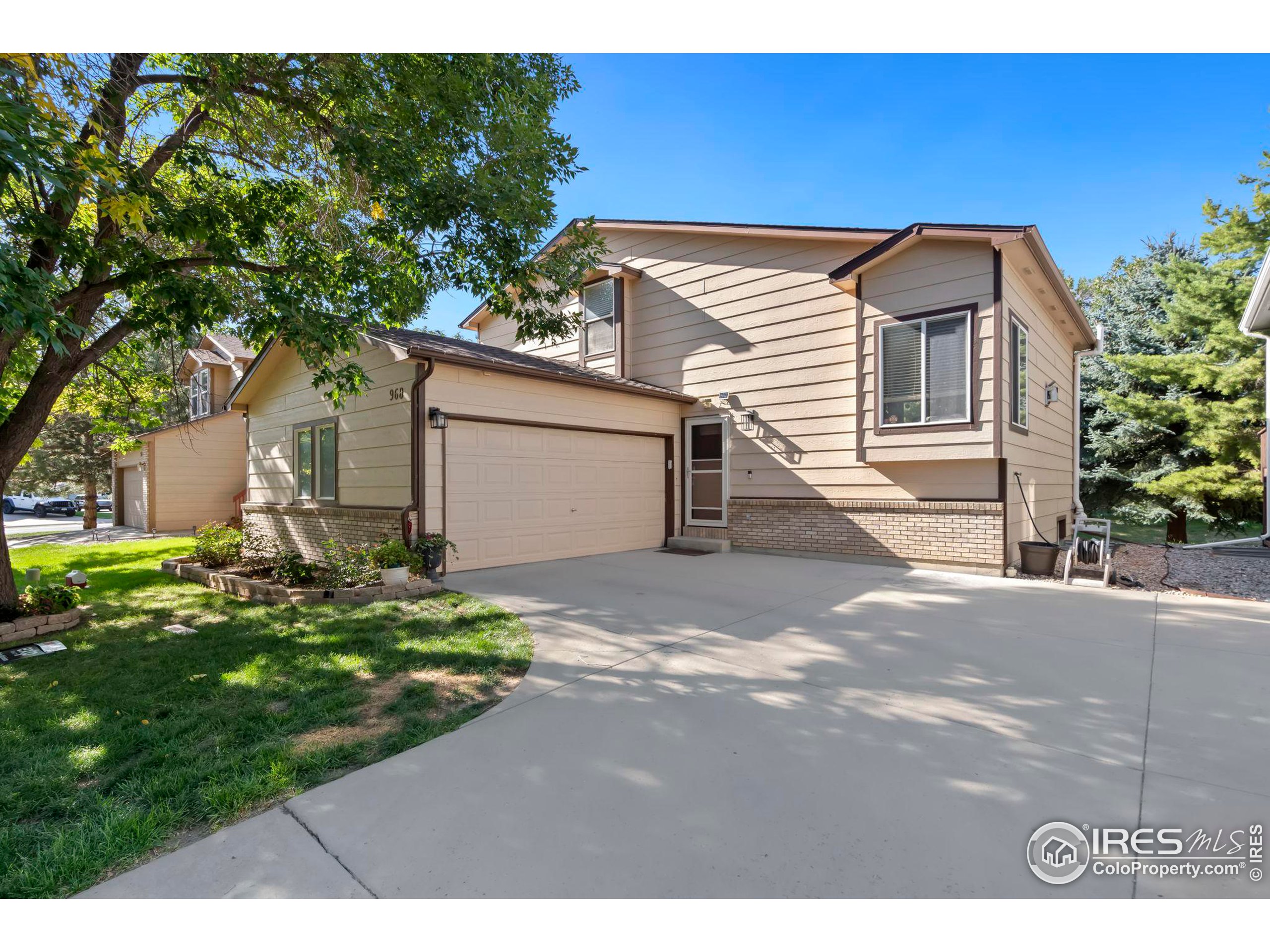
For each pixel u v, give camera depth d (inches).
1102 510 661.9
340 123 228.5
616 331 482.3
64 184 150.2
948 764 109.2
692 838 87.5
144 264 210.5
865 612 229.9
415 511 295.3
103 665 170.6
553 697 143.2
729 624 210.8
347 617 221.8
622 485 416.5
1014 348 329.4
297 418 401.7
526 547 350.9
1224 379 536.7
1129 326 657.0
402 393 305.4
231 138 245.4
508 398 339.3
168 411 804.6
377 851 84.9
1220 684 148.3
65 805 96.6
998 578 309.1
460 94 229.9
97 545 502.0
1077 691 144.6
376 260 281.3
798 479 396.2
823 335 386.9
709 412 443.2
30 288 134.5
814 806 95.7
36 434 222.2
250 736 122.0
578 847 85.5
